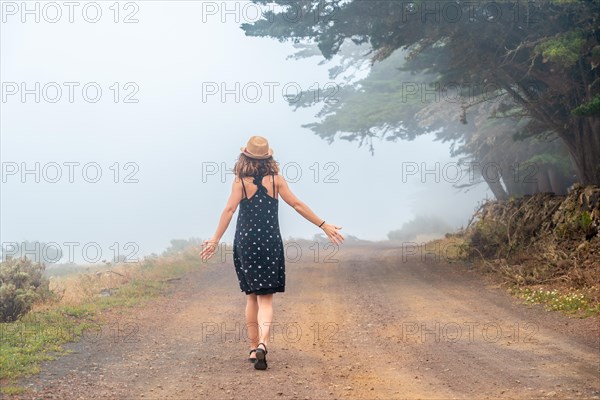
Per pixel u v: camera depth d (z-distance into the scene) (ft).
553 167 102.32
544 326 33.47
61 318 35.09
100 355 27.66
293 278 60.23
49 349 28.12
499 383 22.76
